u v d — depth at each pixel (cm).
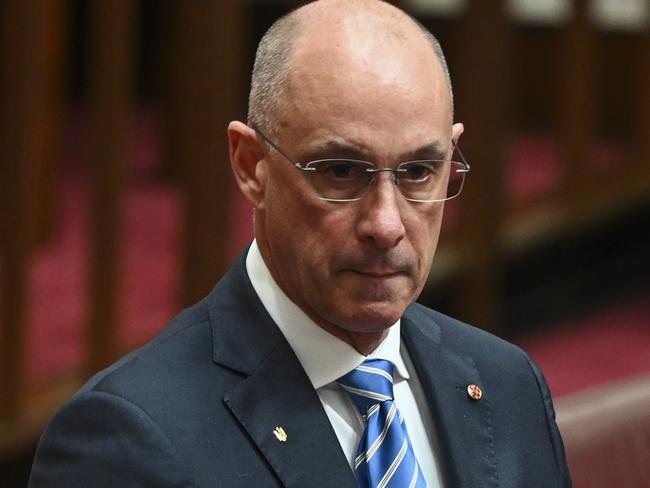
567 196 1795
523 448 532
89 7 2169
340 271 453
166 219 1711
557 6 2205
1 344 1163
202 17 1208
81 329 1329
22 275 1165
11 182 1159
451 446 510
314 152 444
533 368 561
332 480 465
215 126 1219
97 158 1188
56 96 1521
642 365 1575
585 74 1767
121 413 450
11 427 1149
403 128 442
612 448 693
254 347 484
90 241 1198
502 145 1509
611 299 1803
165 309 1376
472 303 1536
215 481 448
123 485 441
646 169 1880
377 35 449
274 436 466
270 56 462
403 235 448
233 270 511
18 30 1146
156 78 2159
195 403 462
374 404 486
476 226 1524
